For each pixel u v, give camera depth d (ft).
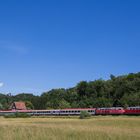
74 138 84.84
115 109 372.58
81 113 346.74
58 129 107.24
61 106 567.59
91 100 586.86
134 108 356.38
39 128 112.47
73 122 229.25
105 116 364.58
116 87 618.03
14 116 408.87
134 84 583.99
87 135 89.25
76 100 643.45
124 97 520.83
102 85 634.84
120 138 84.84
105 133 94.07
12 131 101.14
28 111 459.73
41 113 446.19
